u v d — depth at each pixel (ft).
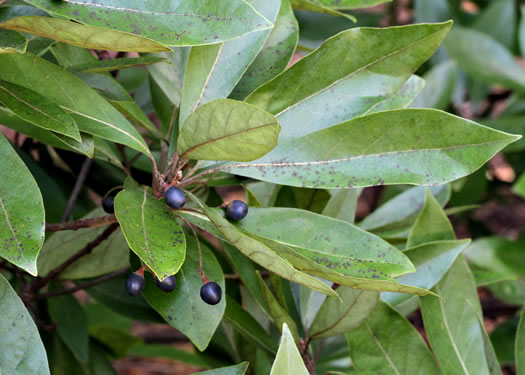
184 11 2.00
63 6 2.00
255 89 2.21
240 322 2.40
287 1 2.33
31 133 2.43
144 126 2.31
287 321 2.27
